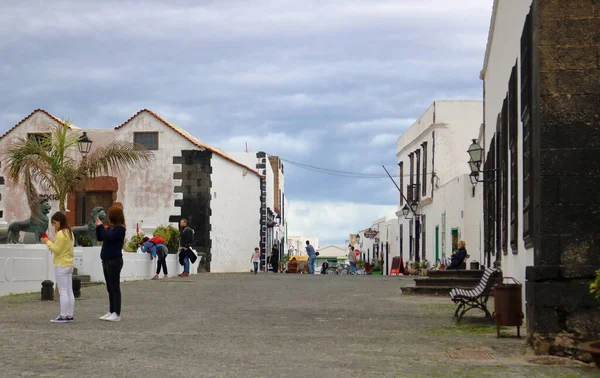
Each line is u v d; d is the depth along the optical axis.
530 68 12.88
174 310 16.88
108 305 17.83
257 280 29.58
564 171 10.77
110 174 39.91
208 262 40.06
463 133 46.00
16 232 24.47
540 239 10.80
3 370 9.00
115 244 14.70
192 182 39.97
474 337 12.80
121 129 40.19
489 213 27.09
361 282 29.31
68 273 14.48
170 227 37.03
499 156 22.84
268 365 9.59
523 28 14.32
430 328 14.04
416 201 50.31
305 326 14.14
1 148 39.44
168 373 8.89
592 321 10.53
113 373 8.86
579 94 10.84
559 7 10.94
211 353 10.55
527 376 9.16
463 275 22.97
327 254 106.69
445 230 40.50
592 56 10.87
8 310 16.66
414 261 50.25
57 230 14.52
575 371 9.56
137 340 11.86
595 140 10.79
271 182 60.09
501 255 22.22
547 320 10.65
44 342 11.52
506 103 19.86
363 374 9.04
